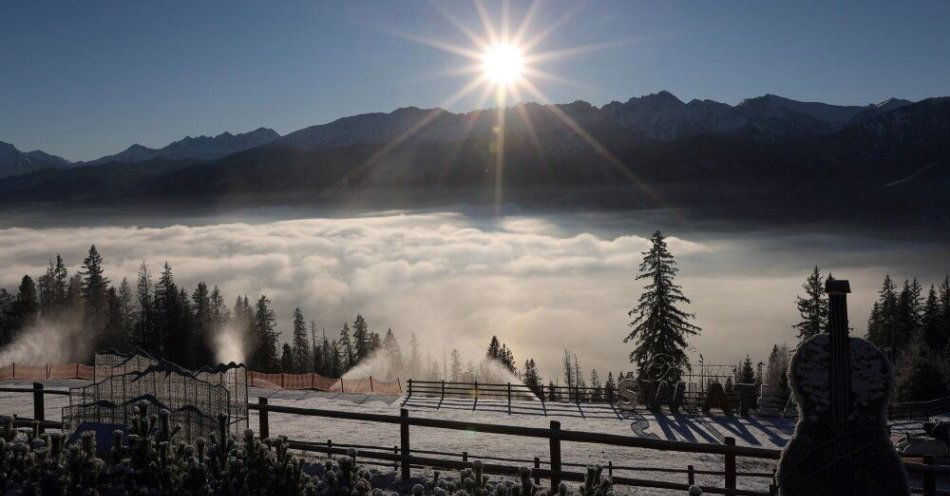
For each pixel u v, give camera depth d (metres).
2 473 7.30
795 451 6.78
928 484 8.22
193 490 7.30
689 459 20.75
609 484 6.71
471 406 30.70
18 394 26.11
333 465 7.69
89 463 7.23
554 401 33.69
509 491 6.52
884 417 6.59
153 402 11.46
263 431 12.99
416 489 6.45
